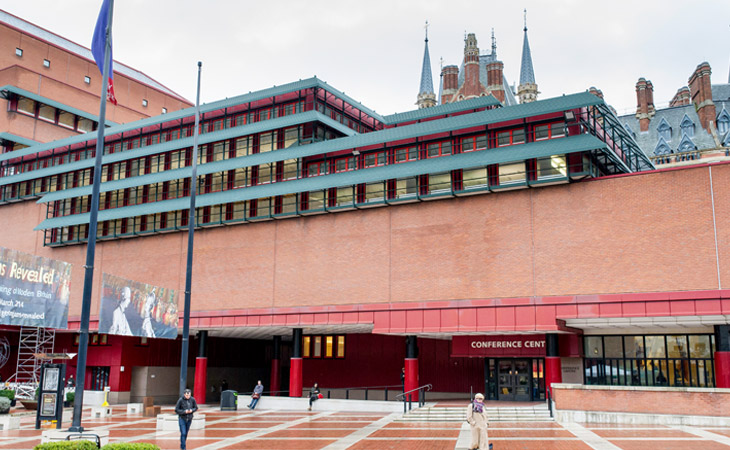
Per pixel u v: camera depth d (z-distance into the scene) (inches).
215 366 2271.2
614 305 1337.4
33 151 2454.5
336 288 1660.9
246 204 1859.0
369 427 1146.0
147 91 3479.3
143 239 2033.7
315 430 1096.8
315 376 2058.3
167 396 2118.6
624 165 1710.1
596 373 1529.3
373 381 1966.0
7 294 1165.1
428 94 4463.6
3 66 2866.6
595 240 1384.1
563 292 1391.5
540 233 1440.7
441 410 1333.7
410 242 1587.1
